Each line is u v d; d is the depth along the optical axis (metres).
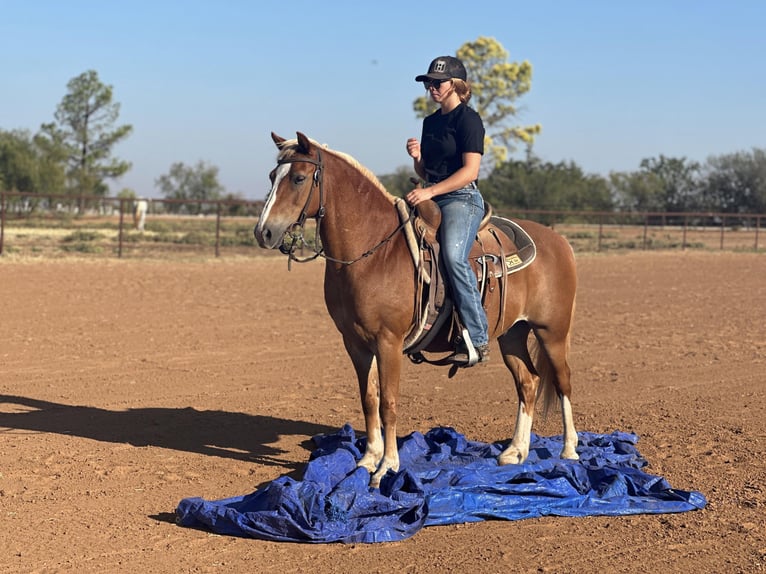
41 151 61.41
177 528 5.29
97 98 64.25
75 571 4.63
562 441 7.14
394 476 5.61
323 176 5.77
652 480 5.90
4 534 5.14
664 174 69.50
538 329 6.67
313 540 5.05
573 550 4.97
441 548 5.00
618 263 27.53
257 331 12.97
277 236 5.70
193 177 93.19
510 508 5.54
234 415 8.27
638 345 12.30
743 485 6.15
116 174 65.56
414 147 6.49
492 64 61.09
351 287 5.86
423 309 5.97
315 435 7.52
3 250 24.45
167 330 12.80
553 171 67.06
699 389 9.49
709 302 17.39
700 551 4.96
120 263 22.77
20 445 7.07
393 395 5.94
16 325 12.75
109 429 7.66
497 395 9.27
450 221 6.02
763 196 65.06
